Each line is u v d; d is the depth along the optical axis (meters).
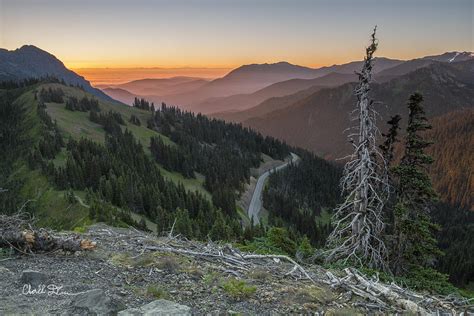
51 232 10.54
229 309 6.98
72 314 6.12
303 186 151.25
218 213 81.44
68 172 89.44
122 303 6.64
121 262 8.72
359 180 16.89
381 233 17.69
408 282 14.16
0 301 6.46
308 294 7.86
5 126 134.12
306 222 107.44
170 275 8.25
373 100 16.27
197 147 171.00
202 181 139.50
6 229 9.37
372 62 15.89
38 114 135.88
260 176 162.88
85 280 7.63
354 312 7.33
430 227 17.72
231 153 176.38
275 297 7.64
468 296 13.73
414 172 16.95
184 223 62.47
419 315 7.67
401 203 17.23
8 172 100.62
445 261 79.31
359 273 10.07
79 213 69.06
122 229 12.28
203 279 8.18
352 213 16.98
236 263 9.59
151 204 88.00
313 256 14.80
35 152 102.19
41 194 83.56
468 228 125.69
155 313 6.02
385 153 17.91
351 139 16.81
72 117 152.88
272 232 14.86
